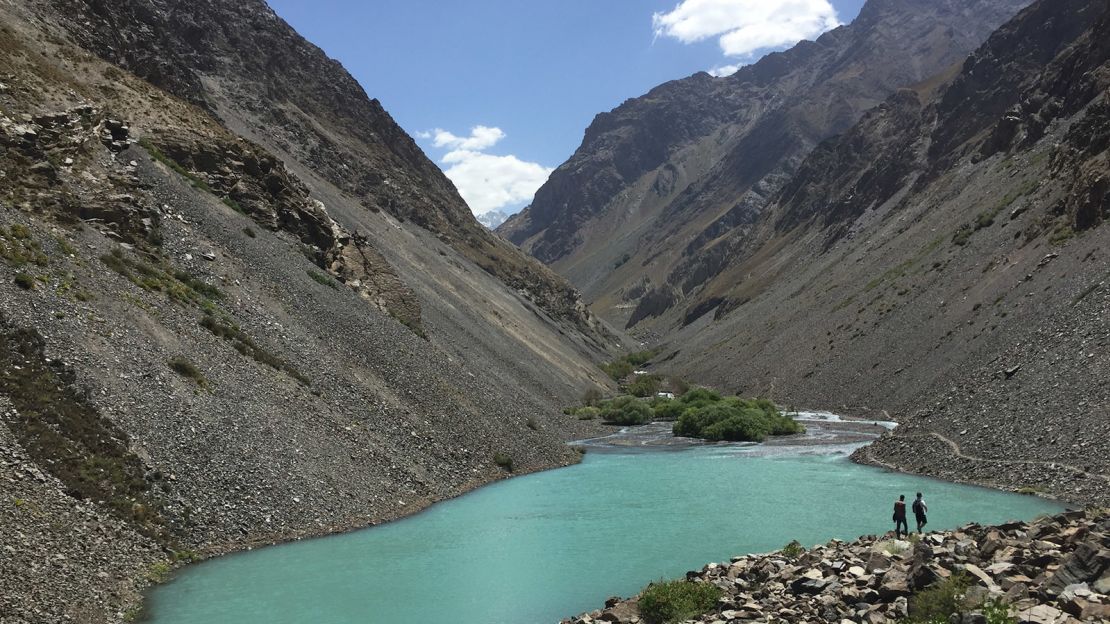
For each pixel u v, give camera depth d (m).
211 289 48.41
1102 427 41.69
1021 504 39.47
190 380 37.47
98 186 49.47
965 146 166.88
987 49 195.50
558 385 106.81
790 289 173.50
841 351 106.81
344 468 40.53
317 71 183.88
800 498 45.25
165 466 32.09
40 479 27.28
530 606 27.02
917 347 88.50
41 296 35.09
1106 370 46.09
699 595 23.28
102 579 25.36
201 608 25.95
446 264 137.00
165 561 28.83
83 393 31.73
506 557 33.12
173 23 147.62
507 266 186.00
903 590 19.61
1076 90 128.25
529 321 143.75
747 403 92.31
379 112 195.75
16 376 30.36
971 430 52.28
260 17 177.38
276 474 36.09
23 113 51.09
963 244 107.62
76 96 59.12
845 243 180.12
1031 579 18.09
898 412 78.69
